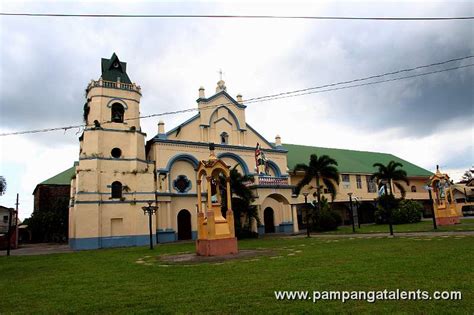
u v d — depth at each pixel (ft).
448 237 68.64
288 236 111.04
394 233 90.63
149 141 119.65
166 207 114.11
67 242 160.56
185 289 31.53
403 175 158.20
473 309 21.40
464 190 213.87
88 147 105.60
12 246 131.85
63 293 33.04
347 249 58.34
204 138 126.62
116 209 104.83
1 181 94.84
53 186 170.40
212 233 60.39
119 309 25.88
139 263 54.65
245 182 117.39
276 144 147.02
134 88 116.16
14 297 32.22
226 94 135.33
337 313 22.12
